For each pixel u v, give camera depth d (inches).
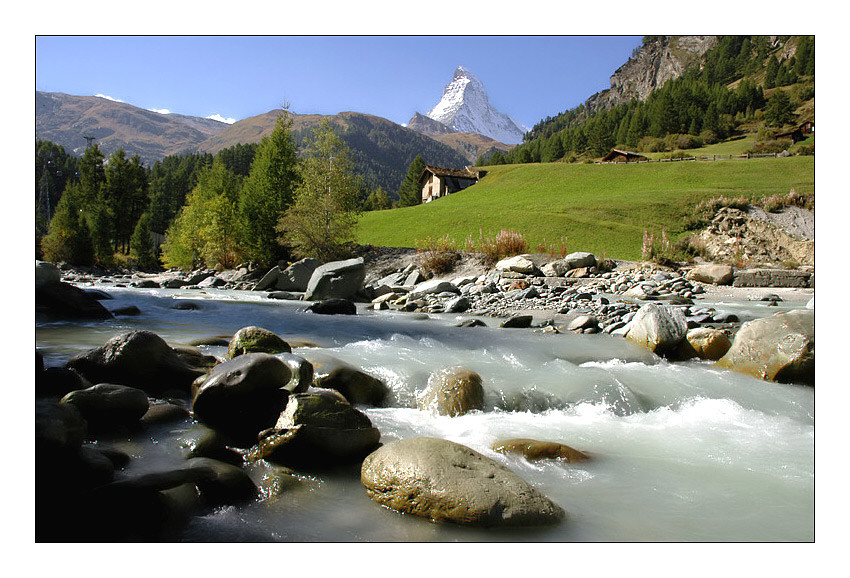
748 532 108.0
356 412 143.1
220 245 1222.3
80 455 109.3
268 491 116.7
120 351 175.0
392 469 116.4
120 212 2316.7
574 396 202.2
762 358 233.1
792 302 509.0
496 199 2162.9
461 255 869.2
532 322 400.5
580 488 127.3
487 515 104.7
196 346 254.2
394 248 999.6
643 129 4579.2
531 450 144.2
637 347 285.7
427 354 255.1
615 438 163.8
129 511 98.0
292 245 1021.2
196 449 130.1
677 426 176.9
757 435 168.4
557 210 1476.4
